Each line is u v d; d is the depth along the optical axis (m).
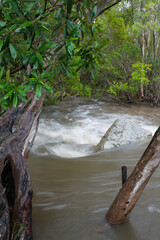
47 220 2.85
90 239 2.52
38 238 2.54
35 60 1.60
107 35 11.76
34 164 5.01
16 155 2.33
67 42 1.59
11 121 2.50
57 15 1.72
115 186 3.69
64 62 1.90
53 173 4.43
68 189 3.67
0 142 2.22
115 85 13.30
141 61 13.79
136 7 13.30
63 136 7.96
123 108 12.80
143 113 11.70
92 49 1.96
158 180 3.79
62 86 10.61
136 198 2.53
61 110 12.05
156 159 2.33
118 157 5.31
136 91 14.23
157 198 3.24
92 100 14.88
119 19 12.30
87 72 15.00
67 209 3.07
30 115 2.73
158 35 13.91
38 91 1.47
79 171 4.50
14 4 1.55
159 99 13.70
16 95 1.41
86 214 2.93
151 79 14.06
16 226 2.18
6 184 2.28
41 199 3.35
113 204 2.67
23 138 2.56
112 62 14.15
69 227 2.71
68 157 5.89
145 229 2.63
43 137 7.69
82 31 1.95
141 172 2.38
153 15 12.77
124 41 13.52
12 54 1.42
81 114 11.35
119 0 3.24
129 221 2.75
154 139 2.30
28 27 1.50
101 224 2.71
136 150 5.74
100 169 4.55
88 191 3.57
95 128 9.11
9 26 1.52
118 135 6.60
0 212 1.93
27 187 2.36
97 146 6.69
